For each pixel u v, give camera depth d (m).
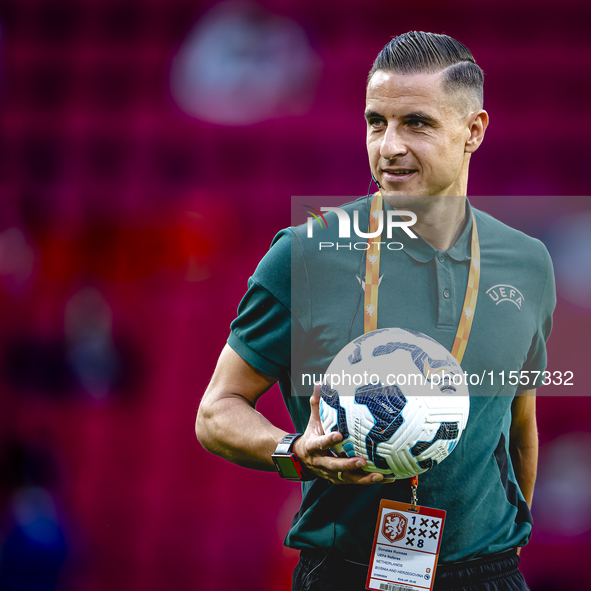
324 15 16.53
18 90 17.25
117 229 16.56
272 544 14.45
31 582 13.83
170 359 15.59
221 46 16.72
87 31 17.30
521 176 16.27
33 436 15.05
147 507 14.77
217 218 16.53
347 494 5.48
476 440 5.45
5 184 16.95
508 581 5.63
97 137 17.09
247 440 5.25
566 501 13.90
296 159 16.53
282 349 5.47
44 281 16.23
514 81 16.36
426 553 5.20
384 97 5.23
